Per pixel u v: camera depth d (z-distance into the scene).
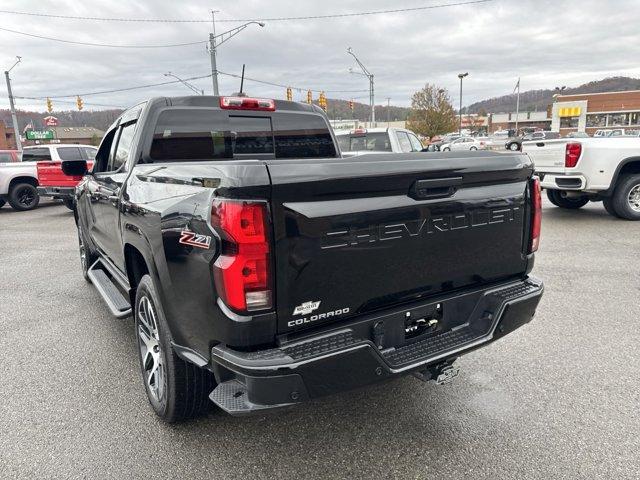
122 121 4.00
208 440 2.78
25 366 3.79
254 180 1.94
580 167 8.61
